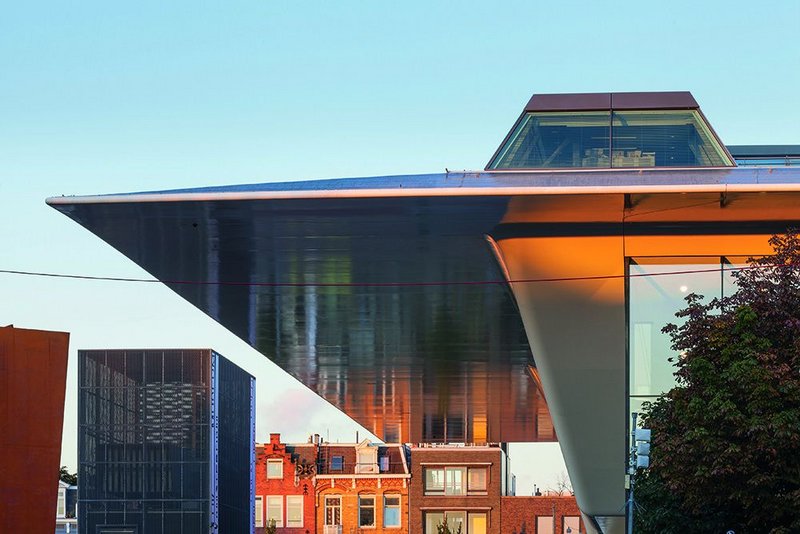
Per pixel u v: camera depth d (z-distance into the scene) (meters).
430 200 31.97
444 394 68.00
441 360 57.91
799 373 26.94
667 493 30.50
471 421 78.56
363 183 33.66
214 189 33.16
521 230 34.69
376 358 58.03
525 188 31.45
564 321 34.84
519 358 57.12
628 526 31.02
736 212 33.16
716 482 27.66
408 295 44.34
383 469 95.75
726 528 29.41
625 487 33.94
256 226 34.56
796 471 26.67
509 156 36.03
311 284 42.62
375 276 41.28
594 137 35.88
